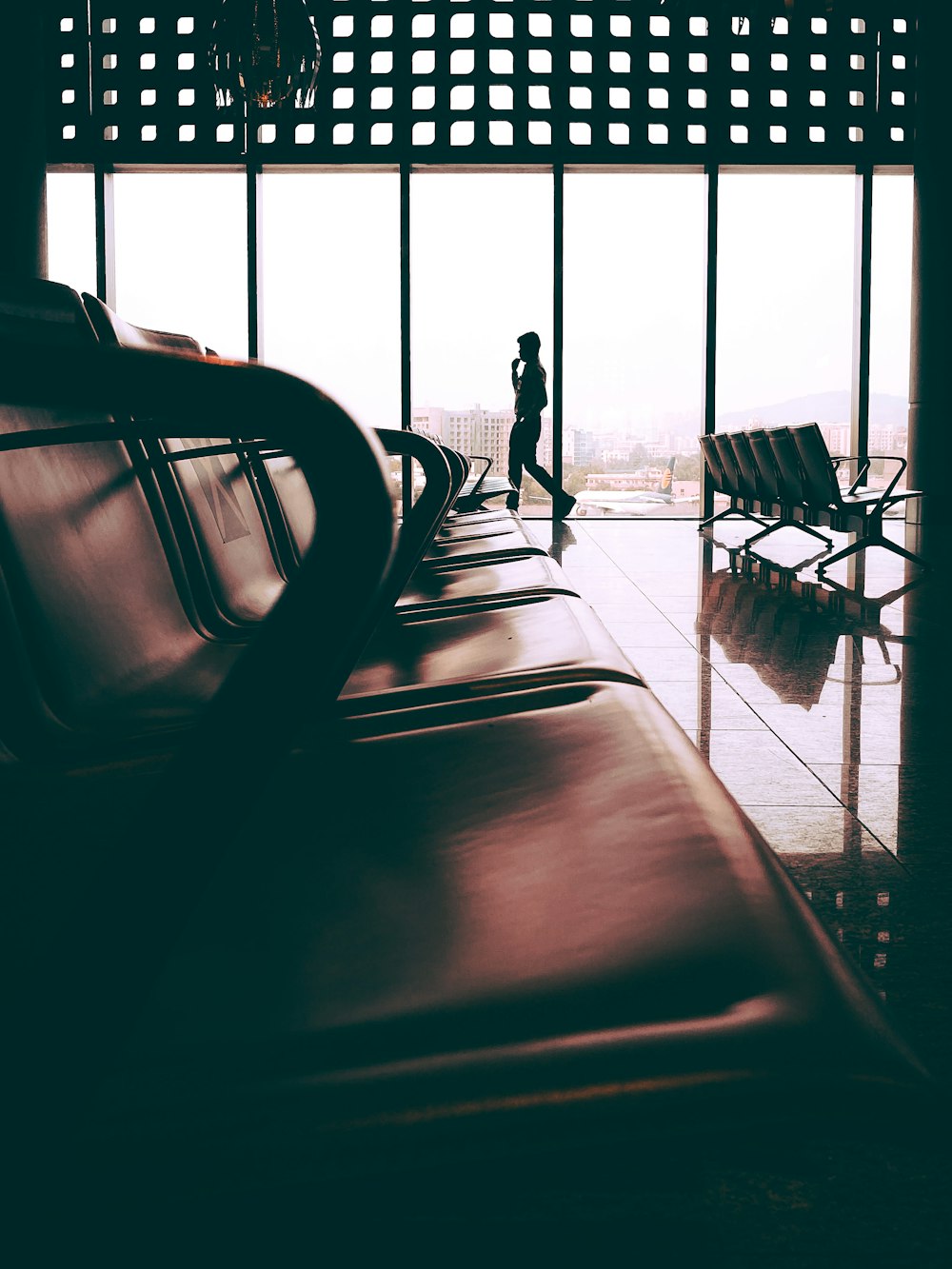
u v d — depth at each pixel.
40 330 1.01
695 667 3.46
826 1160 1.04
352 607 0.35
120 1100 0.44
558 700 0.98
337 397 0.35
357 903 0.60
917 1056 0.42
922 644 3.85
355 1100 0.42
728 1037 0.42
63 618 1.07
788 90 8.94
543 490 9.89
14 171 7.95
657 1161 0.39
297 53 3.43
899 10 8.88
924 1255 0.91
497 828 0.69
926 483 8.97
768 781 2.30
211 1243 0.41
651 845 0.63
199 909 0.60
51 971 0.36
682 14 8.73
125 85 8.77
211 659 1.38
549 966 0.50
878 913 1.63
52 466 1.12
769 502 7.27
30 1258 0.37
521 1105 0.41
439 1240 0.89
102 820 0.77
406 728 0.94
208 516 1.64
